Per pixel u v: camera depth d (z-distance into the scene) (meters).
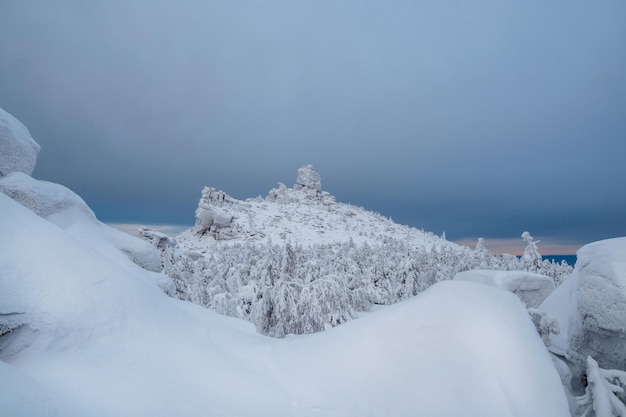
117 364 4.94
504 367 5.12
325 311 16.66
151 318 6.02
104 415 4.08
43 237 5.74
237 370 6.06
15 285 4.91
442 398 4.91
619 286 7.49
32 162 12.37
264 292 17.66
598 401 5.78
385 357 5.79
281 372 6.31
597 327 8.09
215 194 169.75
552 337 10.34
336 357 6.26
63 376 4.39
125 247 13.03
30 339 4.70
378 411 5.03
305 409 5.25
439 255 73.81
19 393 3.56
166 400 4.66
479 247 79.06
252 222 148.38
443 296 6.61
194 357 5.86
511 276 13.27
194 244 127.38
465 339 5.62
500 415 4.60
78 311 5.13
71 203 12.34
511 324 5.81
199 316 8.57
